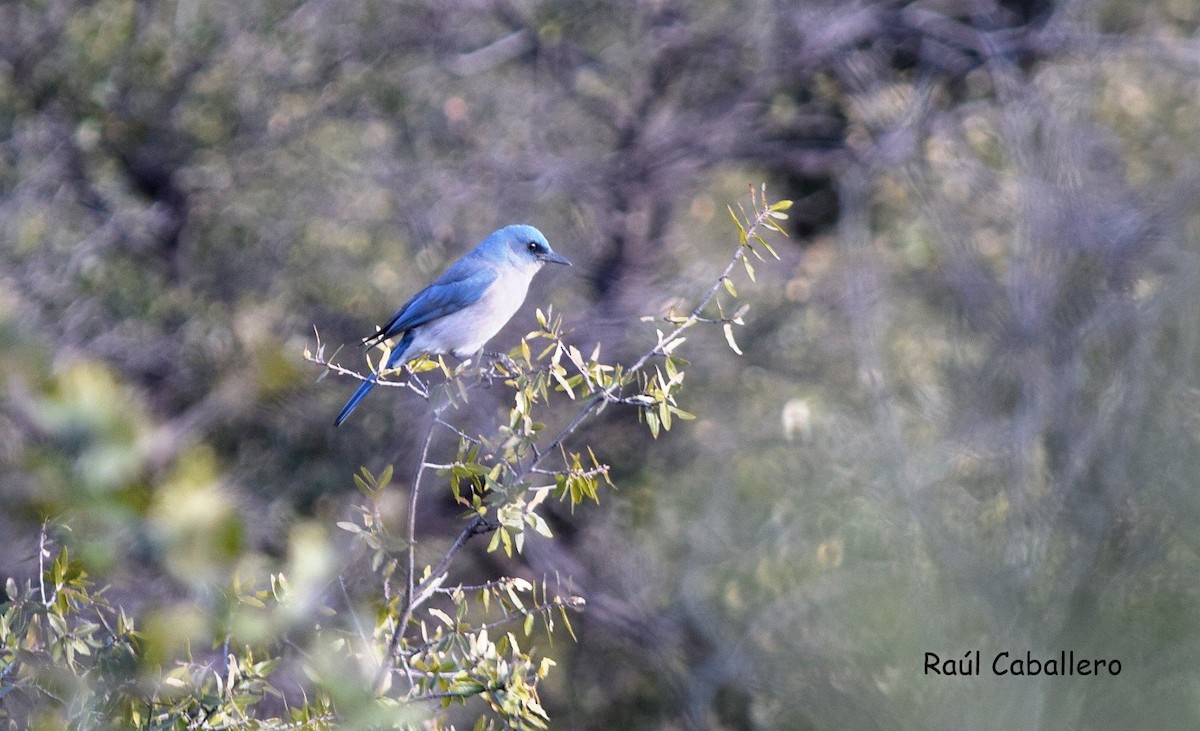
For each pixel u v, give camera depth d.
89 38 16.44
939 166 16.55
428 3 18.53
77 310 15.34
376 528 6.52
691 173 19.97
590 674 16.00
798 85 21.08
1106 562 12.20
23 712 5.99
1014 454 13.11
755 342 17.66
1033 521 12.61
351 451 16.50
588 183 18.95
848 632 13.22
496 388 16.84
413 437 16.64
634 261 18.73
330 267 17.22
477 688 6.39
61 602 5.95
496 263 11.88
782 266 18.81
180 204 17.23
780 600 13.81
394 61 18.41
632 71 19.78
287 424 16.12
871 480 13.99
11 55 16.45
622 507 16.67
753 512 15.35
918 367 15.26
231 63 17.20
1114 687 11.69
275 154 17.44
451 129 18.61
